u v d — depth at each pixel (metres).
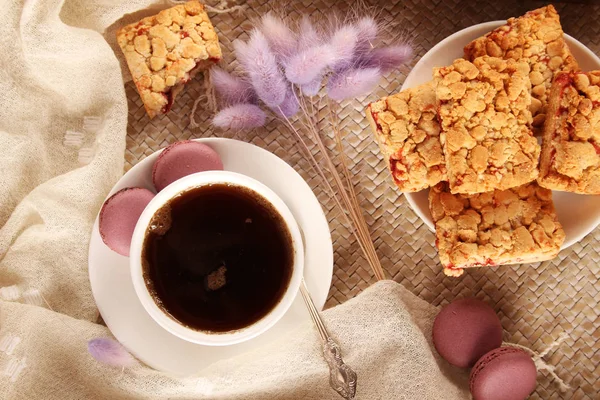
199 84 0.70
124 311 0.66
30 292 0.68
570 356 0.69
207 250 0.65
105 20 0.69
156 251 0.65
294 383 0.67
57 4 0.66
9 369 0.66
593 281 0.69
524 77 0.64
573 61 0.65
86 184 0.68
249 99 0.68
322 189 0.69
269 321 0.64
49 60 0.67
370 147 0.70
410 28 0.70
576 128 0.63
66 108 0.69
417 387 0.67
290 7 0.70
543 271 0.69
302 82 0.66
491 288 0.69
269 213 0.65
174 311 0.65
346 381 0.66
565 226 0.67
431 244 0.69
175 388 0.66
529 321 0.69
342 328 0.67
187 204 0.65
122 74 0.70
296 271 0.64
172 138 0.70
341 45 0.65
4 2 0.66
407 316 0.67
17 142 0.68
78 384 0.67
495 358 0.65
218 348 0.66
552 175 0.64
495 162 0.63
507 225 0.65
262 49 0.65
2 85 0.68
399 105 0.65
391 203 0.69
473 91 0.64
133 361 0.66
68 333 0.67
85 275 0.68
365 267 0.69
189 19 0.67
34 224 0.68
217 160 0.65
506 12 0.70
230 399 0.68
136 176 0.65
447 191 0.65
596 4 0.70
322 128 0.70
